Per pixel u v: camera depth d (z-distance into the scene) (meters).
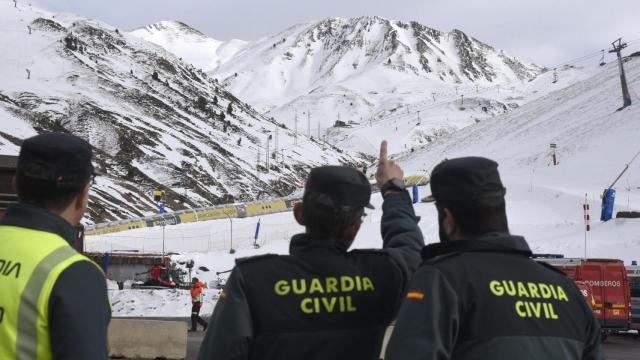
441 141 182.38
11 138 130.88
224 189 156.75
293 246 3.54
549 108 162.88
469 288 3.06
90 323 2.82
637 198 73.75
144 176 141.38
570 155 112.94
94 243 60.12
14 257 2.92
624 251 44.91
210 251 57.56
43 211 3.08
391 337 3.07
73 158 3.15
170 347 14.73
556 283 3.29
